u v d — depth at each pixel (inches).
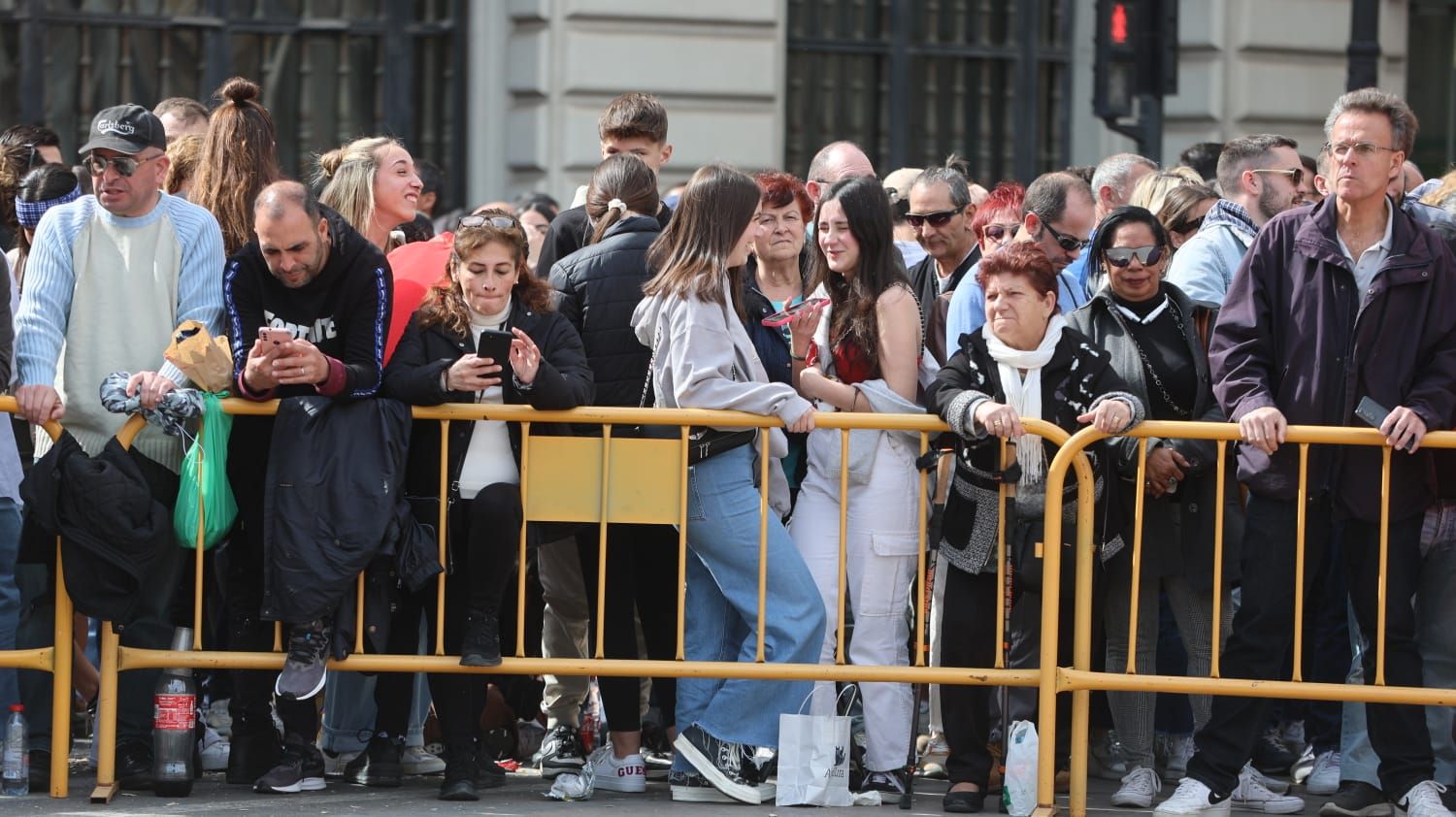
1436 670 442.9
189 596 448.8
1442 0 1085.1
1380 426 424.2
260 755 457.7
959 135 1018.1
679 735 450.6
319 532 417.7
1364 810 449.1
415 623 449.7
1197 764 440.8
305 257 421.1
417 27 960.9
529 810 434.3
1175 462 446.9
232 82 482.3
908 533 449.7
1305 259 434.9
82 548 421.1
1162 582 479.8
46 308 438.6
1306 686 430.9
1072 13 1028.5
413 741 485.1
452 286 441.1
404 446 429.1
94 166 439.2
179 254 446.0
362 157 508.1
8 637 447.5
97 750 442.9
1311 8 1028.5
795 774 444.1
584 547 458.3
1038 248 442.6
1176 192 545.3
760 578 441.1
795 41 989.8
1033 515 436.1
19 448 501.0
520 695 514.6
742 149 964.0
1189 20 1014.4
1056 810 449.7
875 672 438.3
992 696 486.9
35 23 914.1
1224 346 441.4
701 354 436.5
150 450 439.2
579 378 438.6
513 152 956.6
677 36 951.6
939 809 447.8
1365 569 438.3
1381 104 428.1
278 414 425.7
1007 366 441.7
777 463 457.1
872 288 454.3
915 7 1006.4
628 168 479.2
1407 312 429.7
